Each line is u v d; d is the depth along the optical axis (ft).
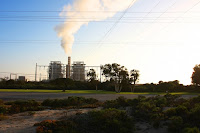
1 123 42.52
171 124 33.99
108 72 246.06
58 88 293.02
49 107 72.69
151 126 37.96
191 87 265.34
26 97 114.83
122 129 33.30
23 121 44.78
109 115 39.11
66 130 33.14
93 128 35.70
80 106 71.31
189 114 37.65
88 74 296.10
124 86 267.18
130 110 53.47
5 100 95.81
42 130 32.68
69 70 441.27
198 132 28.76
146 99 67.41
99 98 114.42
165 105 57.77
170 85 256.93
